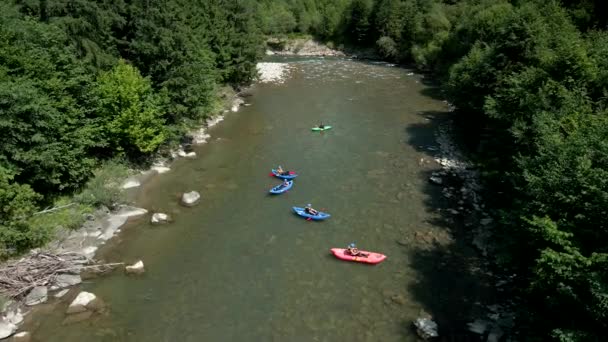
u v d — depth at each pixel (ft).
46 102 72.95
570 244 45.01
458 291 66.39
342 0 367.04
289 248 77.61
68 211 79.00
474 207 90.02
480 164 107.45
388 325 60.03
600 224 45.93
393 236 81.20
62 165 77.15
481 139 122.52
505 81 103.35
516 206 64.75
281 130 137.90
